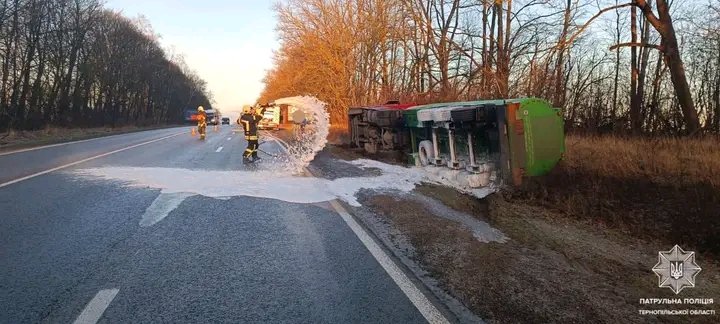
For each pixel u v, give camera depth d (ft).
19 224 22.13
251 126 49.11
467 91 66.74
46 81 162.91
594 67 75.87
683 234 21.25
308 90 127.13
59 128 131.85
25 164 44.16
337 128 105.91
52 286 14.90
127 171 39.37
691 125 52.01
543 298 14.66
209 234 21.15
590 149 40.01
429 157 42.22
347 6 110.42
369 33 106.42
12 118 122.21
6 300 13.83
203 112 90.63
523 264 17.78
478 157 36.29
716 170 27.91
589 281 16.21
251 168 42.88
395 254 18.76
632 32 76.84
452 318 13.17
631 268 17.69
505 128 32.09
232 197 29.35
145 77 271.90
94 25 183.93
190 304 13.82
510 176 31.86
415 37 86.74
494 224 23.90
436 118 37.70
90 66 190.90
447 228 22.82
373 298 14.44
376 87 110.52
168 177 36.45
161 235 20.79
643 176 29.45
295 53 131.13
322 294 14.70
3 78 133.08
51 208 25.50
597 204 26.40
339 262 17.71
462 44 76.54
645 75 76.74
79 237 20.24
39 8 140.05
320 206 27.45
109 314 13.06
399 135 50.83
